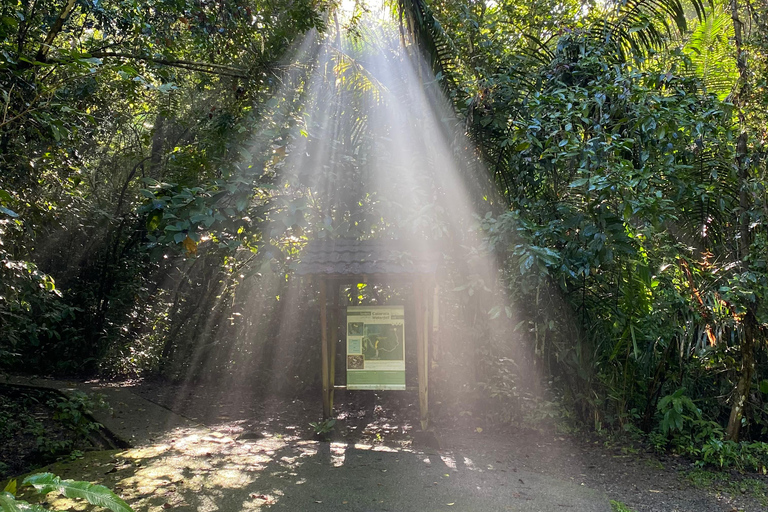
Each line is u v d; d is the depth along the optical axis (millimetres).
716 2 7391
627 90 5363
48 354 11383
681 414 5582
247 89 6566
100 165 11547
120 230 11773
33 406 7840
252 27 6641
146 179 5211
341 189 6375
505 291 6258
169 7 6234
